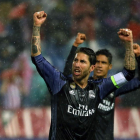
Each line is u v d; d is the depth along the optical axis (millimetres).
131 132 35938
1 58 49031
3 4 52531
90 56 12656
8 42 50594
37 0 52594
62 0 52156
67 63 16109
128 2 51500
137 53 14367
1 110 37719
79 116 12430
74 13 51344
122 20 50969
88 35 50500
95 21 51031
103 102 16422
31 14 52281
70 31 50781
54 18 51094
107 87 12961
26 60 48969
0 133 36781
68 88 12477
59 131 12469
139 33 50594
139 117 36531
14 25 51656
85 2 51656
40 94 45406
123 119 36406
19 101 44906
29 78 46594
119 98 42875
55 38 50125
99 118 16250
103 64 17906
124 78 12906
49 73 12383
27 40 51062
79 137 12547
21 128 36719
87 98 12609
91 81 13312
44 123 36469
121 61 48312
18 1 52938
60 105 12430
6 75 46906
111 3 51531
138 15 51250
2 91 45500
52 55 49125
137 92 42812
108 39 50281
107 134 16406
